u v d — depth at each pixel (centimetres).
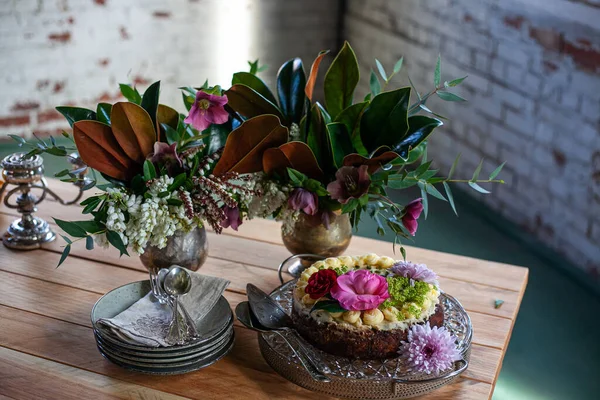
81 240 176
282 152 142
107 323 126
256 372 129
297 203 142
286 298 144
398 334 124
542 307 262
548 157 292
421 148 152
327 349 125
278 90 157
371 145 148
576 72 269
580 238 280
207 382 126
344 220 156
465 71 337
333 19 453
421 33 368
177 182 135
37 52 402
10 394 121
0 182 188
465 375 130
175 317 128
